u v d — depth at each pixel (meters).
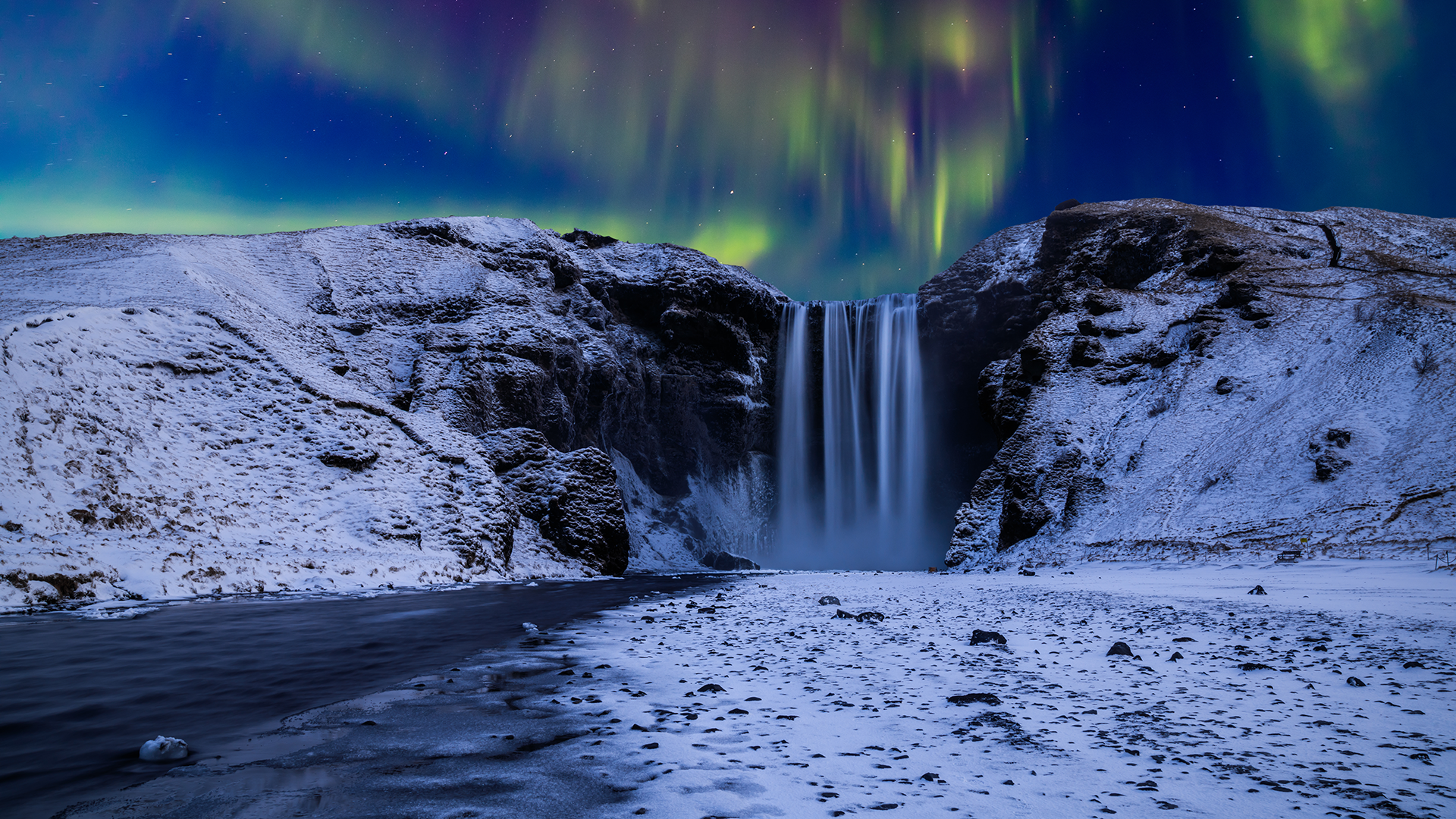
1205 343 54.38
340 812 3.89
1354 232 68.50
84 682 7.71
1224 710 6.73
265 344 39.19
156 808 3.88
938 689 7.73
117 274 45.38
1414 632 11.61
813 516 80.44
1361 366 45.28
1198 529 39.44
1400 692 7.39
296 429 33.81
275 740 5.40
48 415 23.44
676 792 4.36
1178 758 5.18
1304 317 52.78
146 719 6.04
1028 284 73.50
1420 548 29.48
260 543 25.83
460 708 6.54
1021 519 50.22
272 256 65.38
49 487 21.17
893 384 79.06
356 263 67.75
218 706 6.56
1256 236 64.75
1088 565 39.50
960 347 76.00
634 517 67.06
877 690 7.63
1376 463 37.50
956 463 76.88
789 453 81.62
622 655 9.87
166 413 29.42
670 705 6.78
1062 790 4.50
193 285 45.62
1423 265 58.59
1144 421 51.84
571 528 43.84
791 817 3.99
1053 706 6.93
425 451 38.34
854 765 5.02
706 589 25.84
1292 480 39.78
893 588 25.69
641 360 73.38
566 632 12.43
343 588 24.62
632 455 71.38
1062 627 13.45
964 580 33.06
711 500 73.38
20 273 44.78
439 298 64.56
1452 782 4.59
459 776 4.60
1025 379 61.75
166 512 24.12
